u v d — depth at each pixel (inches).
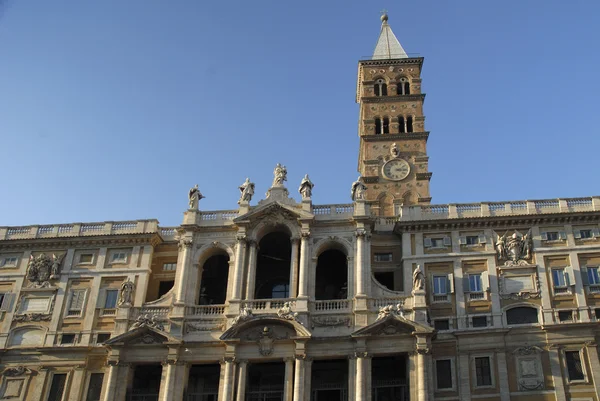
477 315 2300.7
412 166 3184.1
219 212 2566.4
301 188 2551.7
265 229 2504.9
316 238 2456.9
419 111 3383.4
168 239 2657.5
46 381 2399.1
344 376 2310.5
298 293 2345.0
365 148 3280.0
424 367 2118.6
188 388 2347.4
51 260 2630.4
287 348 2218.3
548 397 2135.8
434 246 2449.6
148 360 2274.9
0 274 2628.0
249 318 2242.9
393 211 3078.2
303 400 2119.8
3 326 2524.6
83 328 2481.5
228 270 2637.8
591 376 2142.0
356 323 2242.9
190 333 2301.9
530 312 2294.5
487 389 2174.0
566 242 2380.7
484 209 2487.7
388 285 2527.1
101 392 2282.2
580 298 2273.6
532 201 2476.6
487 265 2381.9
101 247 2640.3
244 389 2176.4
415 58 3533.5
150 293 2568.9
